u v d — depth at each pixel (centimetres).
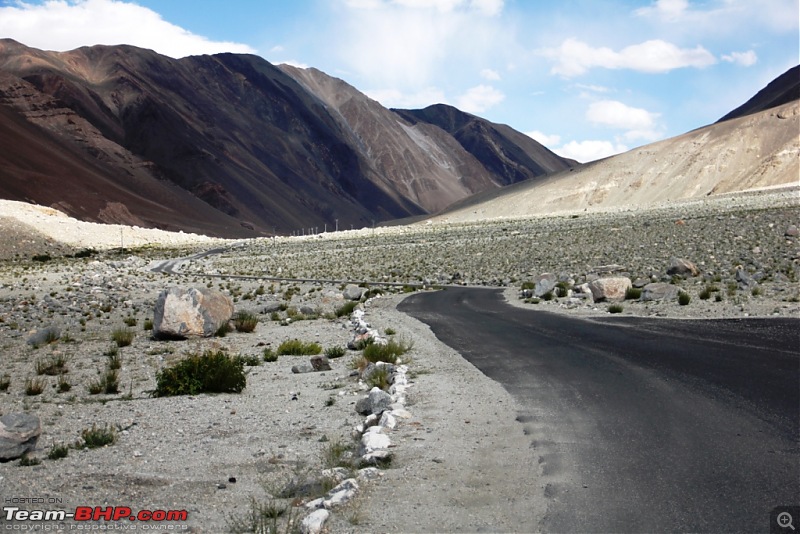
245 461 992
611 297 3084
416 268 6669
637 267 4644
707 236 6375
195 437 1147
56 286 5278
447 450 959
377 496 789
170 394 1558
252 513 769
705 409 1109
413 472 867
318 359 1822
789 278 3275
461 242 9544
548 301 3406
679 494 753
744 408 1102
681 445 927
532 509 732
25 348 2433
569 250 6900
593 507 729
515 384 1407
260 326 3041
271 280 5988
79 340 2642
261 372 1845
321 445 1056
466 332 2342
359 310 3334
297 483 855
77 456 1045
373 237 13012
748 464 838
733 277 3544
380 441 984
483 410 1193
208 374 1583
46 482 911
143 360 2138
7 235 10562
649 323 2297
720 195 17475
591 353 1745
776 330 1923
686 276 3816
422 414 1186
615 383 1355
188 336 2603
